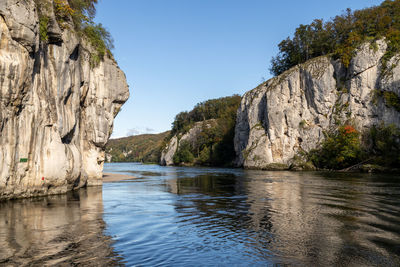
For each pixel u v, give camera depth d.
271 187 25.89
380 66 57.53
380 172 46.72
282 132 71.12
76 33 23.22
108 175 46.06
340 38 75.44
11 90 15.24
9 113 15.62
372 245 8.75
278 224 11.51
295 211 14.23
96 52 27.83
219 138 108.12
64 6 21.09
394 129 51.75
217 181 33.66
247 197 19.55
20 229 10.28
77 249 8.12
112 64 30.45
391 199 17.75
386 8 67.56
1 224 11.04
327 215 13.19
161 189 25.12
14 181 16.41
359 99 59.09
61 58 20.75
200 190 24.23
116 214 13.48
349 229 10.65
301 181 31.69
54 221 11.71
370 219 12.29
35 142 17.77
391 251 8.19
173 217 12.91
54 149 19.42
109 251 8.02
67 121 21.78
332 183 28.45
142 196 20.28
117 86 30.92
